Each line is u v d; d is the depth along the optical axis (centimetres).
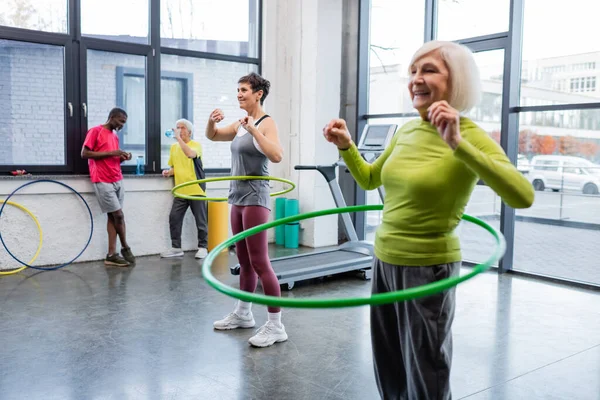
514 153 555
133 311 411
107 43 591
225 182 679
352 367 313
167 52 637
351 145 216
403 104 664
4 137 544
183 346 341
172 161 623
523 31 542
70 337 353
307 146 696
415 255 182
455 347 346
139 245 618
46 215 556
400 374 211
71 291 464
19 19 543
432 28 622
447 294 184
